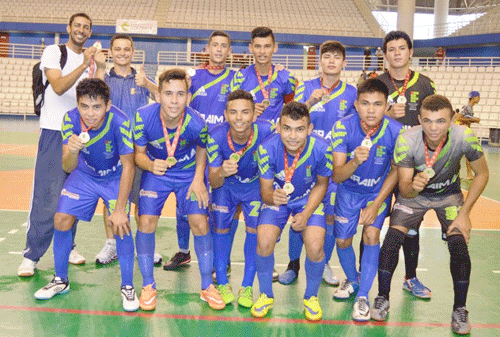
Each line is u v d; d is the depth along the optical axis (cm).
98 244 541
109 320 357
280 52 3069
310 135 373
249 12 3222
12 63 2680
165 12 3175
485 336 347
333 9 3306
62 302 385
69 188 394
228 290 402
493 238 604
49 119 445
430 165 355
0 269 452
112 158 390
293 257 459
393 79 444
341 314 383
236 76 483
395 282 456
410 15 2706
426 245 570
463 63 3042
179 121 379
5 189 819
